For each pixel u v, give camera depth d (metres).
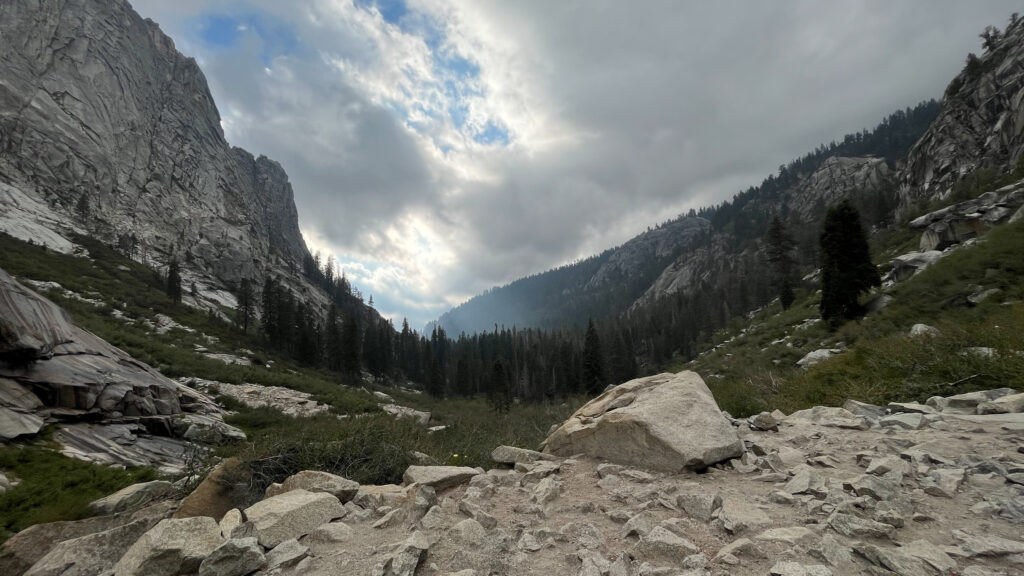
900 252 39.12
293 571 2.83
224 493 5.48
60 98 90.50
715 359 32.28
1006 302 13.33
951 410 6.38
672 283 191.25
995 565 2.26
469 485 4.88
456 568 2.76
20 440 10.34
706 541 2.91
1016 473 3.50
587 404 7.30
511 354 115.94
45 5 97.00
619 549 2.91
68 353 14.05
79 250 65.25
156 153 111.75
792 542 2.70
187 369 28.84
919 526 2.88
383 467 6.42
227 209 126.31
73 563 3.20
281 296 72.88
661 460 4.88
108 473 9.84
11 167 76.00
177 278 64.19
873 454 4.52
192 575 2.89
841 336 20.95
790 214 157.62
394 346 104.50
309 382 40.09
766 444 5.55
